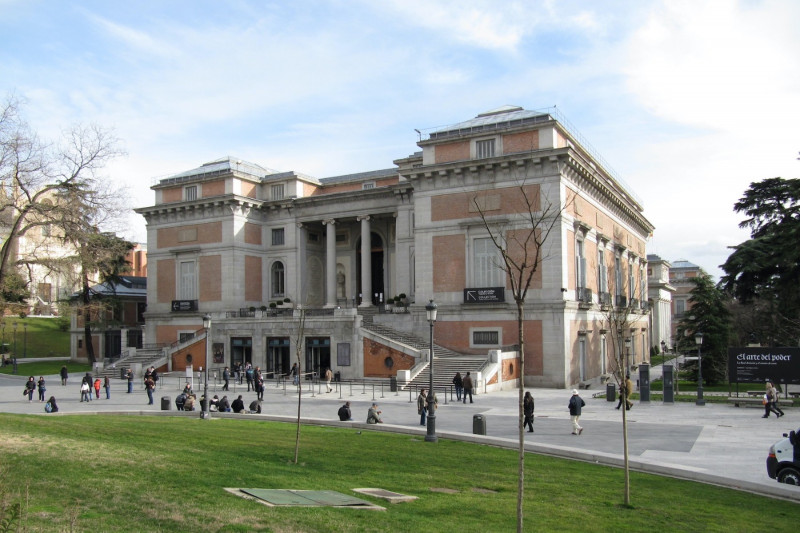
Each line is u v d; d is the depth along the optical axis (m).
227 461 17.30
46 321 100.50
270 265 65.12
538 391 43.66
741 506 14.91
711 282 53.44
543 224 46.31
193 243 64.38
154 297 66.56
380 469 17.83
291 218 64.25
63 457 15.90
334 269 62.06
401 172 57.47
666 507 14.52
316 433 25.16
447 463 19.16
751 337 65.00
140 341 79.00
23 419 24.09
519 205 47.44
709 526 13.10
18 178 36.75
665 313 111.44
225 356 56.88
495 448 22.20
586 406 35.19
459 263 49.44
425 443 23.08
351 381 48.62
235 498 12.82
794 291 47.00
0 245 45.81
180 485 13.73
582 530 12.42
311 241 65.38
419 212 51.16
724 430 26.41
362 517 11.98
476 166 48.56
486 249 48.69
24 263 40.19
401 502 13.77
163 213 66.06
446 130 51.75
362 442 22.91
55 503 11.72
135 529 10.40
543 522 12.85
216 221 63.12
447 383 41.88
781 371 35.88
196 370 58.41
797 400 35.53
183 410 33.94
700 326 52.50
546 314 46.31
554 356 46.00
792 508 14.87
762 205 51.00
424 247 50.84
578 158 47.66
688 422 28.84
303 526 11.00
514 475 17.55
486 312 48.22
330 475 16.59
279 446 20.97
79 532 10.00
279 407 35.66
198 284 63.72
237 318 56.72
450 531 11.59
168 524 10.74
